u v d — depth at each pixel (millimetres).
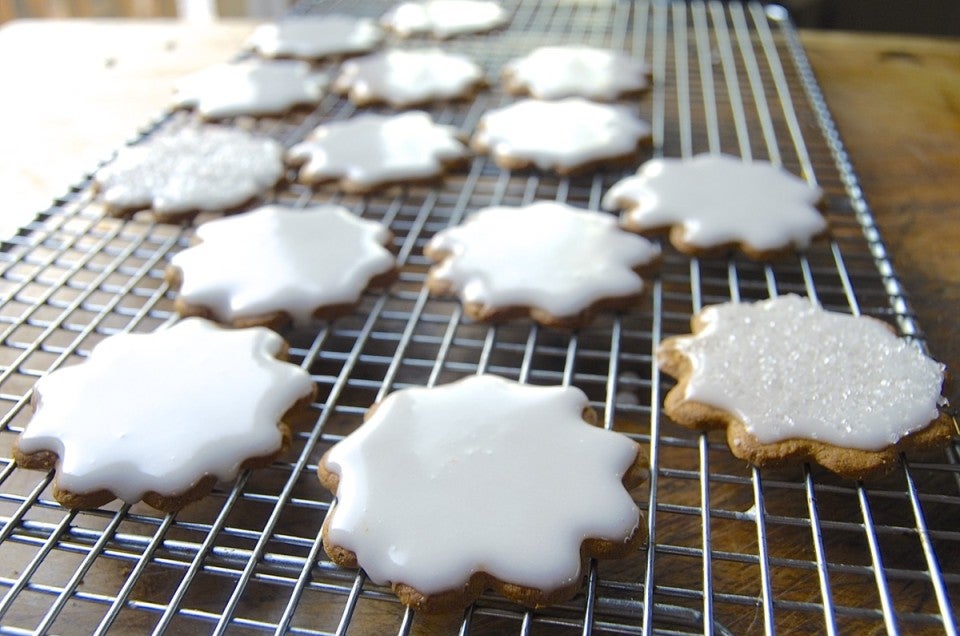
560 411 299
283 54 531
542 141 436
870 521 273
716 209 389
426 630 265
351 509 272
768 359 315
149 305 354
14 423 316
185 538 285
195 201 395
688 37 572
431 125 452
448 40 565
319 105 490
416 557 261
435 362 339
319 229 380
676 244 382
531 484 277
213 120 467
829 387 304
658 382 319
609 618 262
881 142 464
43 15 744
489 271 357
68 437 291
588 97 484
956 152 455
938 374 308
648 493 296
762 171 412
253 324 342
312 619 266
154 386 307
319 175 420
